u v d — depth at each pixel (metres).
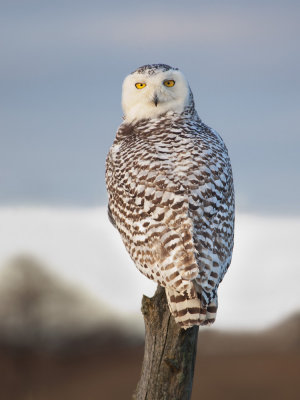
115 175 9.93
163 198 9.00
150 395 9.01
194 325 8.57
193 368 9.07
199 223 8.86
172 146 9.70
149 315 9.05
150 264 8.85
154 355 9.01
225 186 9.44
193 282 8.59
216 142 10.08
